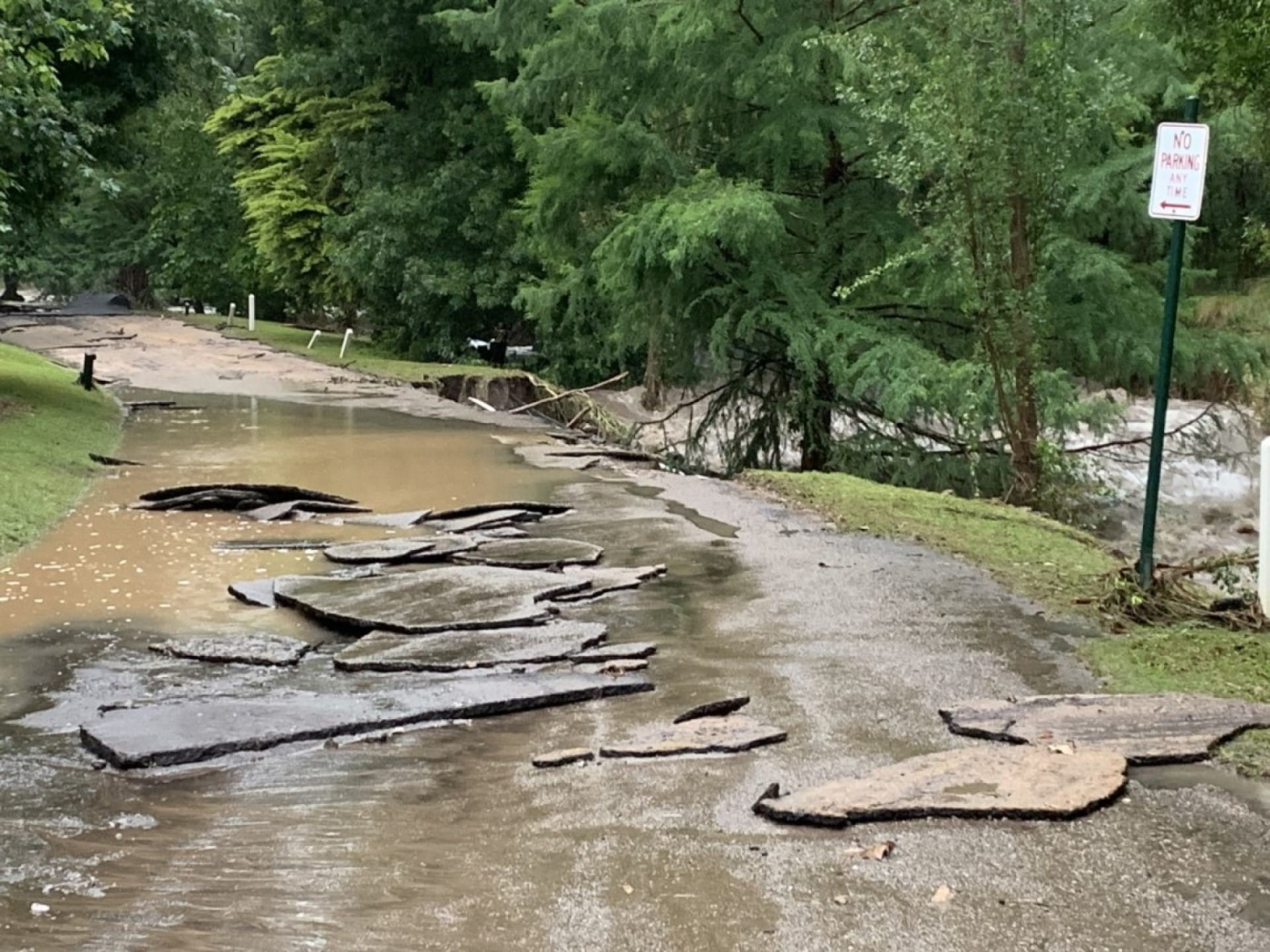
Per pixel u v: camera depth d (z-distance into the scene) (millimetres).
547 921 3816
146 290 56156
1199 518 17781
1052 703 5879
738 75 19812
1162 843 4332
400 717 5820
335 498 12539
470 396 25984
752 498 13164
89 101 20281
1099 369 18906
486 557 9672
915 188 15789
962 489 18828
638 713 5973
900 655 6898
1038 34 12289
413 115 33656
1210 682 6301
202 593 8625
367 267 33344
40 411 17750
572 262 24969
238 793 4996
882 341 18078
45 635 7480
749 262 19625
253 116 39594
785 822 4531
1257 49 9781
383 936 3742
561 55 21984
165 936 3754
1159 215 7656
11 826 4645
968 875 4082
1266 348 19500
